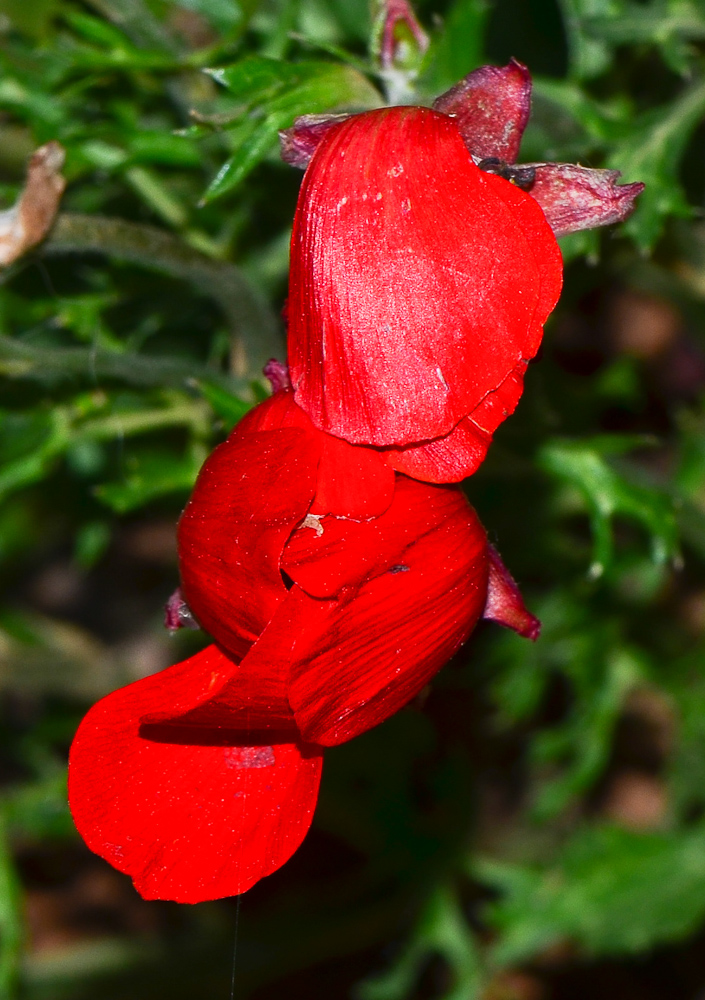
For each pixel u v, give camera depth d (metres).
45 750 0.38
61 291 0.29
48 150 0.25
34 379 0.28
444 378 0.21
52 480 0.35
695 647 0.37
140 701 0.21
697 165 0.34
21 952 0.36
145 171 0.29
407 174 0.21
